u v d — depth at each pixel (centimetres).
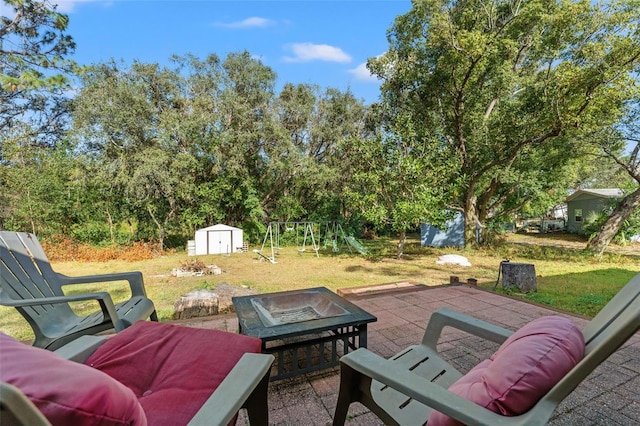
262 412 118
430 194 743
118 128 921
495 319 307
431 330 160
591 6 686
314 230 1262
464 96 890
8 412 47
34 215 895
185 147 1043
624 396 178
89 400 58
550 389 83
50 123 1097
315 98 1284
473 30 782
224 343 139
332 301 238
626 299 97
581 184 1734
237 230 1049
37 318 190
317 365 201
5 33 633
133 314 208
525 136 837
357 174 812
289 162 1118
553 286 504
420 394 92
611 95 678
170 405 104
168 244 1113
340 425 125
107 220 1023
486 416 83
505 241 1170
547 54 789
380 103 1042
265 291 518
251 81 1083
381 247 1117
